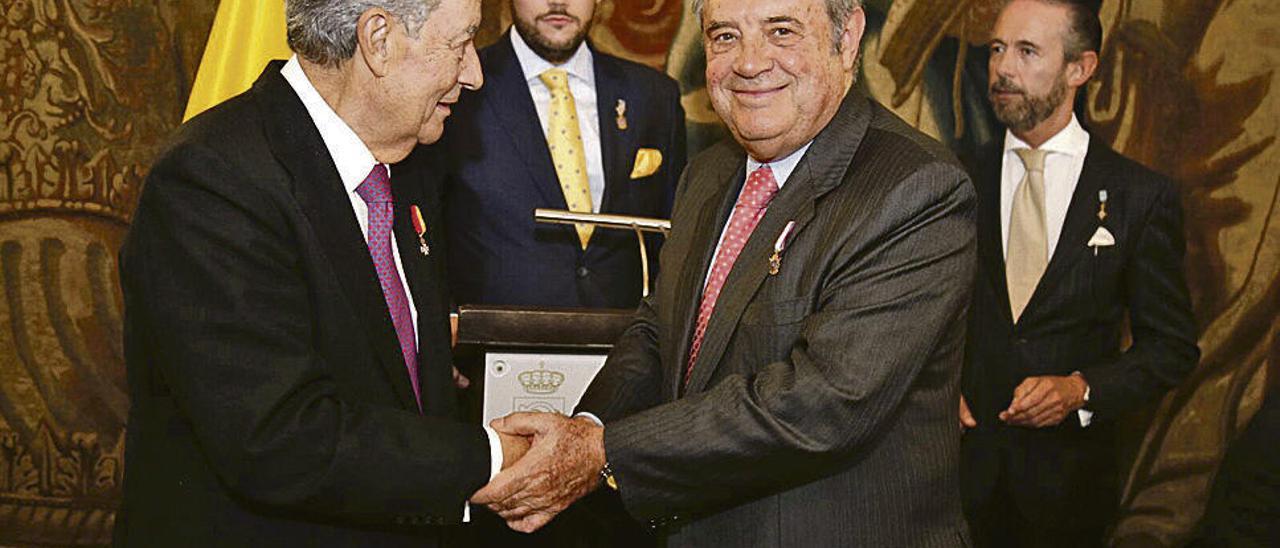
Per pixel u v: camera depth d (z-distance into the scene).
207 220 2.12
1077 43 4.38
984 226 4.36
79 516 4.97
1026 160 4.39
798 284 2.38
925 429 2.40
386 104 2.26
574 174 3.98
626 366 2.76
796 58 2.39
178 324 2.11
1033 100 4.39
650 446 2.35
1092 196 4.25
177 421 2.25
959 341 2.48
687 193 2.81
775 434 2.26
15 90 4.95
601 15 5.04
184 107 4.97
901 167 2.36
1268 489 2.35
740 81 2.43
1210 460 5.14
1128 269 4.23
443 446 2.28
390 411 2.25
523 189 3.89
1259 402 5.11
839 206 2.38
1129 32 5.08
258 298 2.13
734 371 2.41
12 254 4.96
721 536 2.39
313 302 2.22
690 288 2.58
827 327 2.29
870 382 2.26
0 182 4.95
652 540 3.11
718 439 2.29
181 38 4.95
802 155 2.51
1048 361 4.18
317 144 2.24
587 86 4.13
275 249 2.16
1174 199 4.25
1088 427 4.15
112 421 4.99
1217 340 5.13
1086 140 4.38
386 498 2.22
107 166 4.97
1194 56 5.07
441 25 2.25
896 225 2.32
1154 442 5.13
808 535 2.33
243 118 2.22
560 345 2.90
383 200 2.38
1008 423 4.06
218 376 2.11
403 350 2.38
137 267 2.16
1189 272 5.12
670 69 5.06
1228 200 5.10
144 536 2.25
